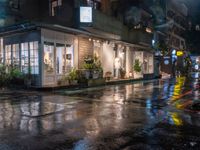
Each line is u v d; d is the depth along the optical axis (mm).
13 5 20625
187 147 5504
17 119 7836
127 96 13758
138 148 5391
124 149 5320
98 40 21297
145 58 31250
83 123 7426
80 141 5781
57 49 17422
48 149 5262
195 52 64938
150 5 36812
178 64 48656
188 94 15078
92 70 19078
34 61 16500
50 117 8164
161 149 5355
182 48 56719
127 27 27156
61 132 6473
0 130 6602
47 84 16500
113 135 6270
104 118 8125
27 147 5363
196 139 6082
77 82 17859
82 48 19719
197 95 14633
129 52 27281
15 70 16984
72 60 18703
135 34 28547
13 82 16969
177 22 52781
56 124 7273
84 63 19359
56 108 9711
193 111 9758
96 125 7215
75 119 7914
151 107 10461
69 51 18453
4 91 14797
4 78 16562
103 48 22531
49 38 16578
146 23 33938
